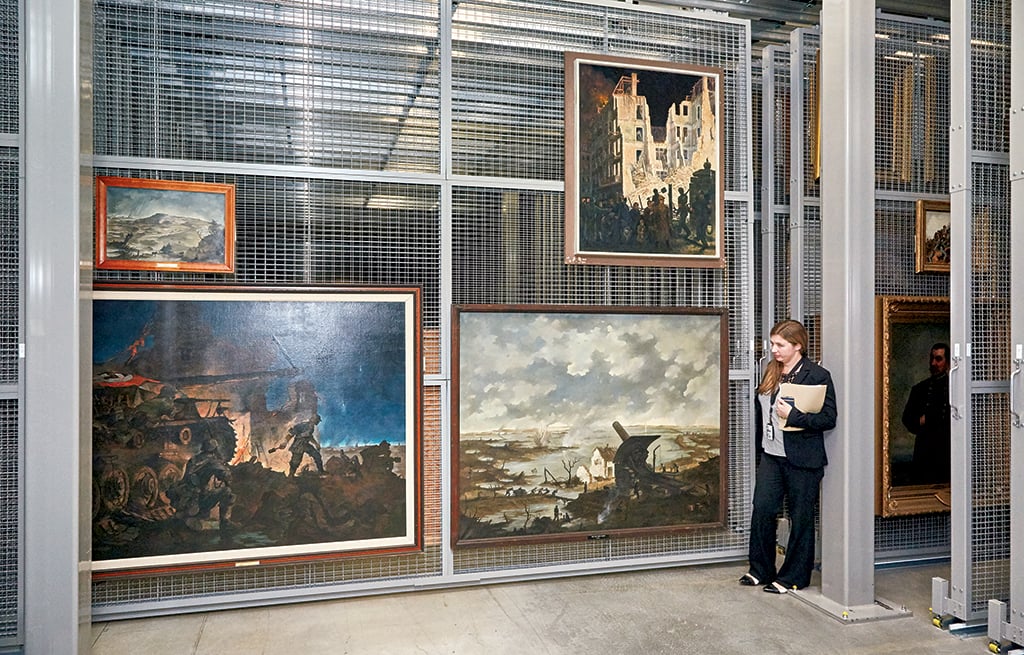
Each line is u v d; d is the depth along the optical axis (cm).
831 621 380
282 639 357
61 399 299
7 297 297
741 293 473
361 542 404
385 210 412
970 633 365
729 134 471
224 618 384
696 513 456
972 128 362
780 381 419
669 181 449
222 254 386
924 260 468
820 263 474
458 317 416
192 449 381
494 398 423
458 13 427
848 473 389
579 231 434
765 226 493
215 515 383
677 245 450
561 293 436
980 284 364
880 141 466
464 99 425
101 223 368
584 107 436
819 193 475
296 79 401
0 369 297
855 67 388
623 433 443
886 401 460
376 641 355
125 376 371
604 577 448
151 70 382
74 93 299
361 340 404
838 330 396
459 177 421
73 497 300
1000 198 368
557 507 432
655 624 375
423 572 422
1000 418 368
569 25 443
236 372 386
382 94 413
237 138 393
